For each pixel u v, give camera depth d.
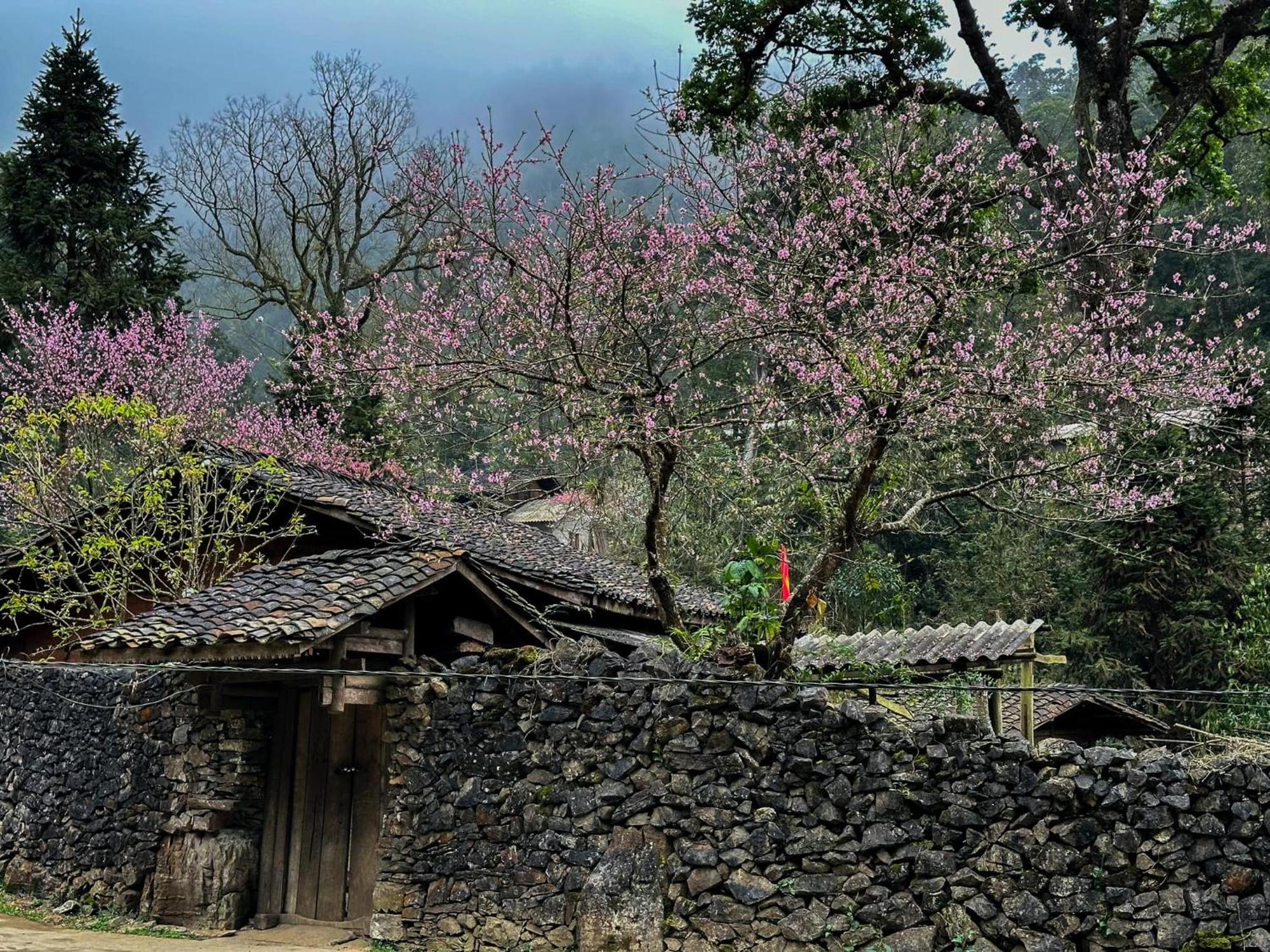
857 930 7.44
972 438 10.70
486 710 9.11
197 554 13.91
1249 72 23.42
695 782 8.12
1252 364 11.83
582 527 21.64
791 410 10.59
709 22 17.77
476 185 11.01
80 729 11.91
